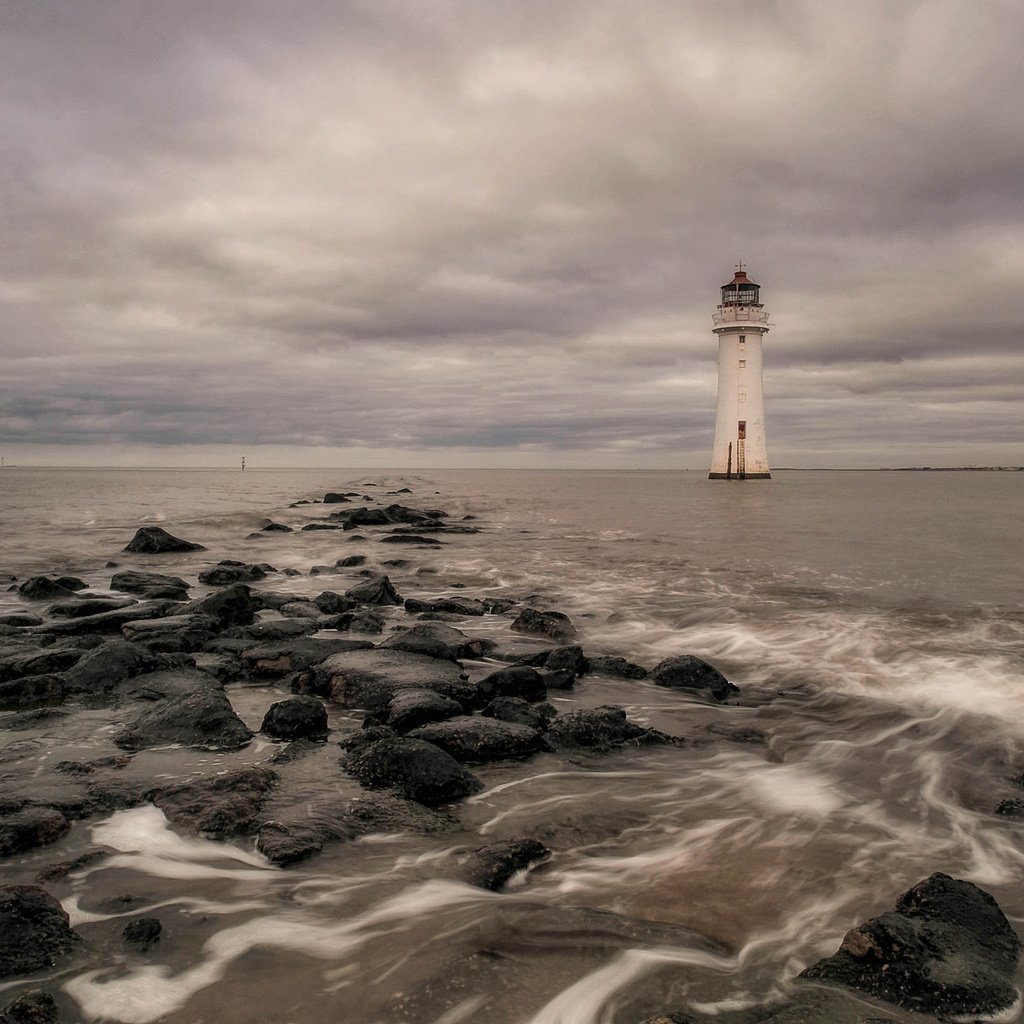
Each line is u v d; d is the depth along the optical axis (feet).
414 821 19.92
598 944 14.03
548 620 46.47
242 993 12.71
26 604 55.47
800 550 88.17
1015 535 102.47
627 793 22.53
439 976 13.11
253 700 31.91
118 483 344.90
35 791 20.98
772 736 28.12
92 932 14.58
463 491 288.71
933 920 14.10
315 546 99.71
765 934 14.84
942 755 26.08
